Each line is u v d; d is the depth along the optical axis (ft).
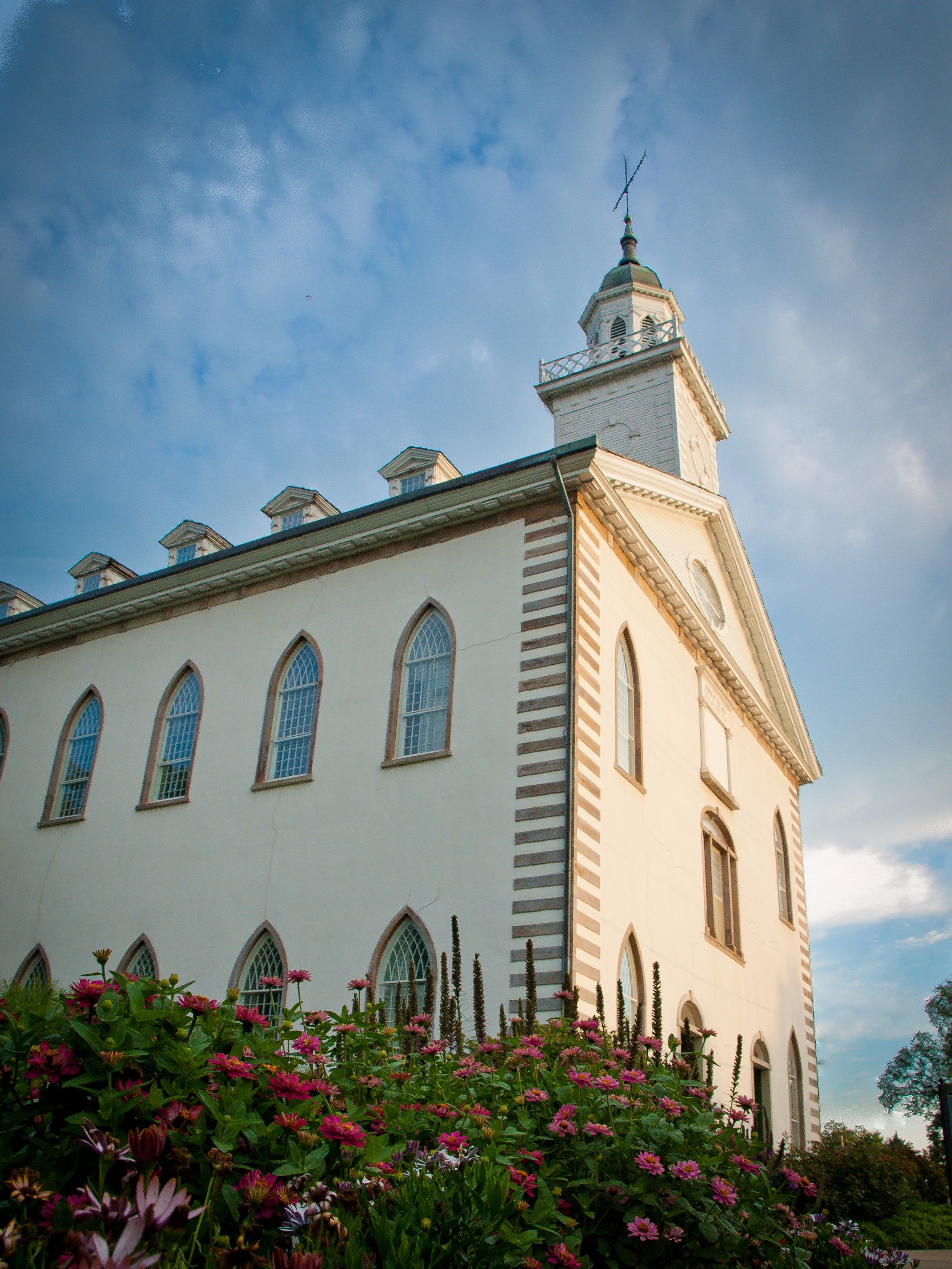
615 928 59.26
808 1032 101.45
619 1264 21.39
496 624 64.18
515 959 54.13
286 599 76.07
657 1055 32.14
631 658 70.54
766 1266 24.57
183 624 81.51
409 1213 17.58
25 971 75.41
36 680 89.56
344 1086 22.17
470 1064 28.14
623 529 69.97
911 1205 93.91
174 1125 16.79
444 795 61.16
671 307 133.90
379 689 67.56
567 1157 22.68
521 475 65.67
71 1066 16.15
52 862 78.69
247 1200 15.74
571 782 57.00
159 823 73.92
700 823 79.00
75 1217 11.80
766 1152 30.55
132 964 70.33
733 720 93.15
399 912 59.41
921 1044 260.01
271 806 68.59
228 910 66.85
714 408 125.59
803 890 109.50
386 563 71.67
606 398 120.26
